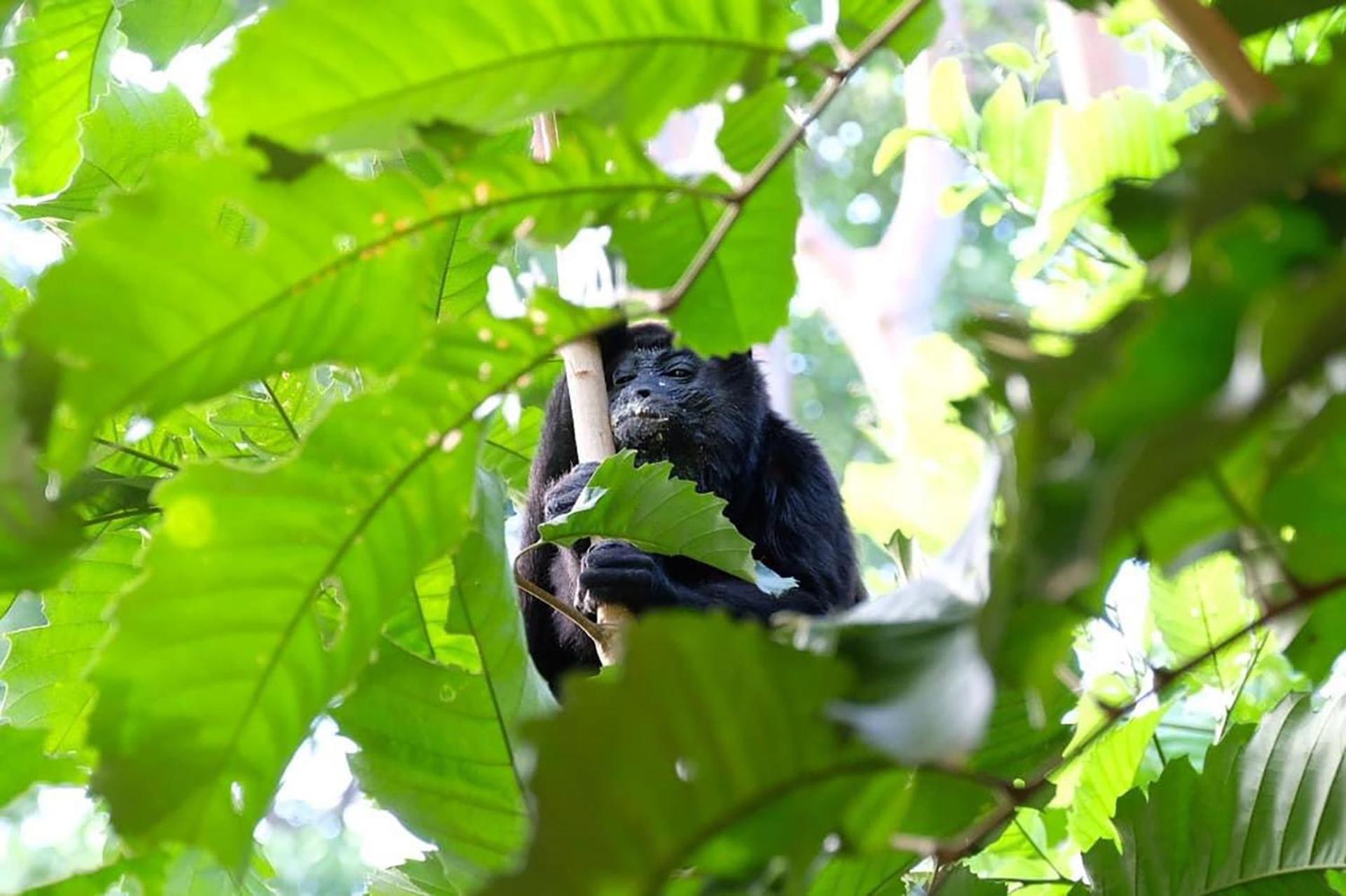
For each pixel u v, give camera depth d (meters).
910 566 7.07
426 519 3.15
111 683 2.93
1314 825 3.61
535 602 9.68
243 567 2.99
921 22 3.51
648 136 3.10
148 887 4.14
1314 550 2.55
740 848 2.46
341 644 3.16
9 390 2.55
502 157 2.95
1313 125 2.00
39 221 6.50
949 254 19.89
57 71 5.68
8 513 2.46
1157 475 1.79
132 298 2.69
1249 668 5.53
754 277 3.69
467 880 4.11
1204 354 1.96
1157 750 6.02
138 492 4.99
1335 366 2.07
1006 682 2.59
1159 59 7.74
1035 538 2.06
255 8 6.07
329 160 2.80
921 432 11.12
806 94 3.52
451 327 2.98
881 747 2.18
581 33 2.84
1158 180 2.39
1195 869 3.74
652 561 7.45
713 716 2.29
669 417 9.84
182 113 6.05
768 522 10.50
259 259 2.77
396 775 3.83
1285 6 2.99
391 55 2.72
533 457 8.55
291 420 6.08
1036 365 2.24
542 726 2.22
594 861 2.19
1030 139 7.19
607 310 3.09
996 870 6.21
